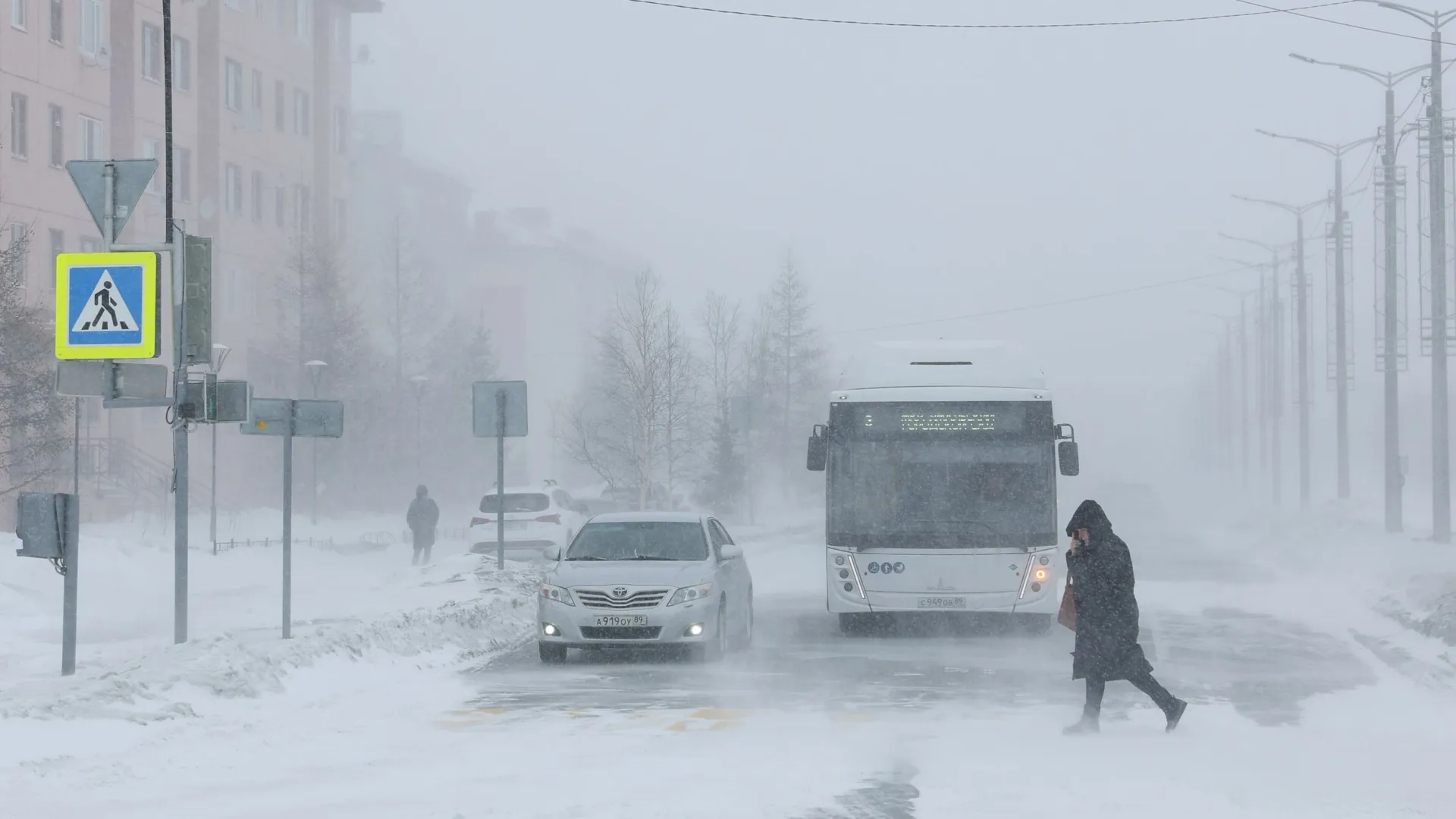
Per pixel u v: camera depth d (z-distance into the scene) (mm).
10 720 14594
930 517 26172
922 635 26969
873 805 11445
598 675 20969
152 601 32469
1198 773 12914
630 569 22609
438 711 17219
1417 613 27812
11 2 63656
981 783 12383
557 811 11180
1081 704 17812
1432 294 45219
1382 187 52938
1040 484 26234
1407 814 11062
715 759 13766
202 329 19781
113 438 70062
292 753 14156
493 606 28094
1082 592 15516
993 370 26922
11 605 28781
